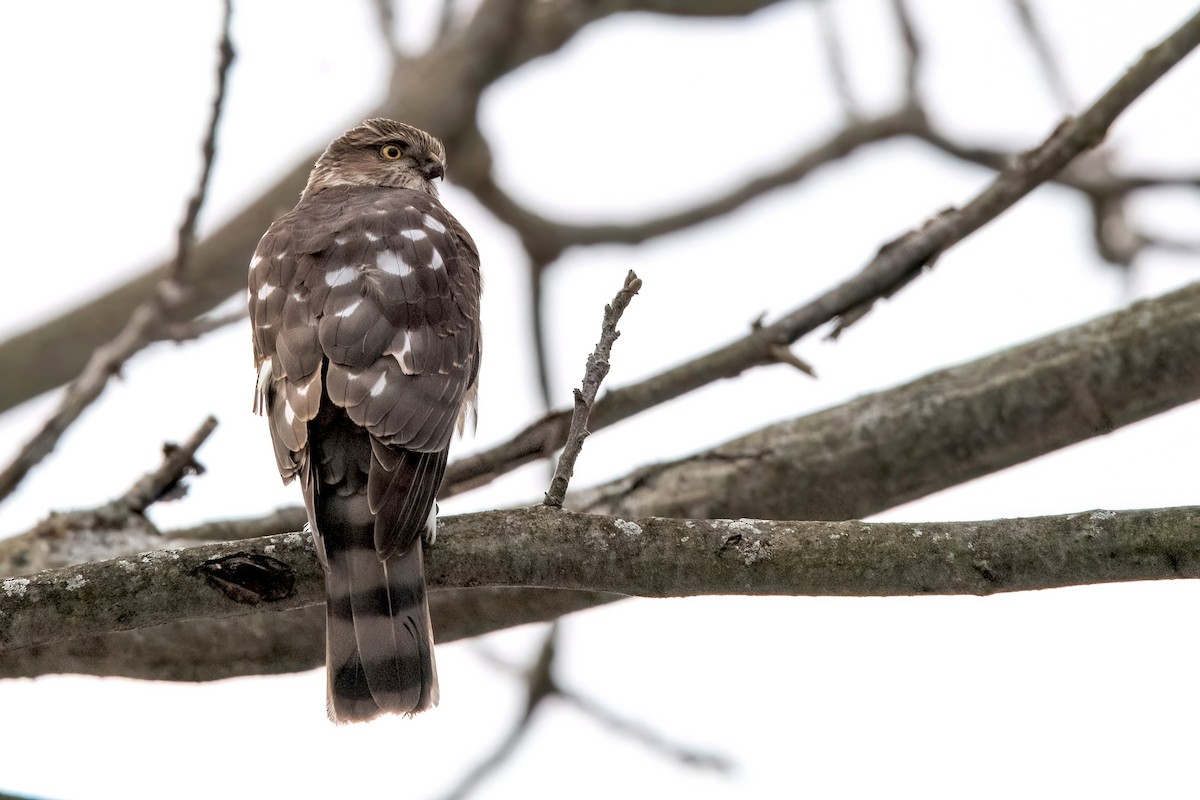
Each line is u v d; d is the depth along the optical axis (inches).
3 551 392.2
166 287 458.3
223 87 433.7
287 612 390.9
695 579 298.7
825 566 294.7
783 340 416.2
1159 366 382.0
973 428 391.2
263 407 351.3
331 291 353.7
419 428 325.7
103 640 389.4
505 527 304.0
